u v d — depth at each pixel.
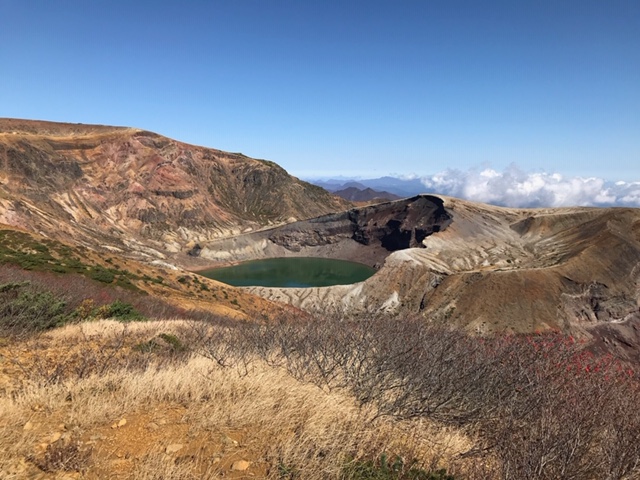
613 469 3.53
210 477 3.26
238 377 5.39
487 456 4.07
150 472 3.28
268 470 3.43
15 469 3.35
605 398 4.61
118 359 6.54
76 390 4.95
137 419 4.29
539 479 3.39
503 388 5.00
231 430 4.08
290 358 6.16
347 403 4.77
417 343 6.02
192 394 4.85
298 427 4.14
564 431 3.81
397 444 4.07
